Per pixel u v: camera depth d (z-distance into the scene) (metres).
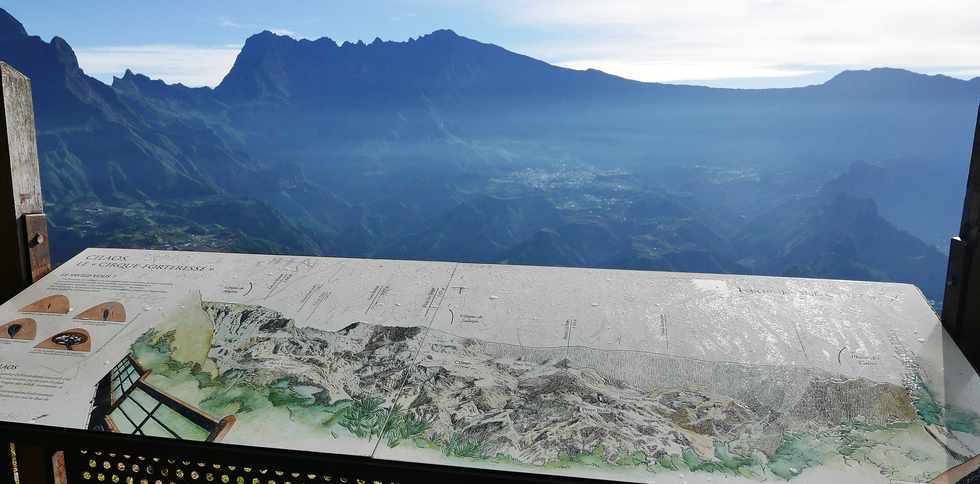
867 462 1.80
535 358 2.25
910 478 1.75
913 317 2.36
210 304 2.64
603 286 2.65
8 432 2.08
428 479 1.89
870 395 2.01
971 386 2.03
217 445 1.98
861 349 2.20
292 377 2.23
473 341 2.35
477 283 2.71
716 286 2.62
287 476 2.17
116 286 2.78
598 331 2.36
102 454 2.29
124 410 2.12
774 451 1.85
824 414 1.96
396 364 2.26
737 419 1.96
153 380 2.25
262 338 2.43
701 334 2.32
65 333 2.50
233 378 2.24
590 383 2.12
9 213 2.76
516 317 2.46
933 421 1.92
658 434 1.92
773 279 2.66
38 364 2.35
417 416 2.04
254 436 2.00
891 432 1.89
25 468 2.34
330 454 1.92
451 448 1.91
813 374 2.11
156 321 2.55
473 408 2.05
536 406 2.05
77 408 2.14
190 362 2.33
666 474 1.79
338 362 2.29
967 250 2.16
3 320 2.58
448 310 2.53
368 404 2.10
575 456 1.87
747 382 2.09
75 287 2.78
